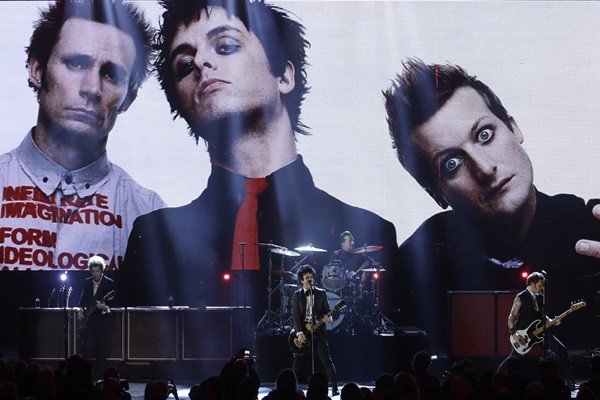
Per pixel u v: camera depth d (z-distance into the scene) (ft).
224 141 52.90
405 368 47.09
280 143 53.01
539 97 53.16
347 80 53.21
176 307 48.01
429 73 53.16
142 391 43.57
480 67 53.16
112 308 47.42
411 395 22.98
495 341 49.55
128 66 52.70
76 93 52.47
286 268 52.49
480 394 23.35
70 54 52.47
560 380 24.06
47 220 52.29
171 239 52.90
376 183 53.21
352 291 47.44
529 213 53.11
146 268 52.80
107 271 52.47
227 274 51.75
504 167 53.06
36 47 52.47
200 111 52.75
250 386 22.71
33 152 52.54
